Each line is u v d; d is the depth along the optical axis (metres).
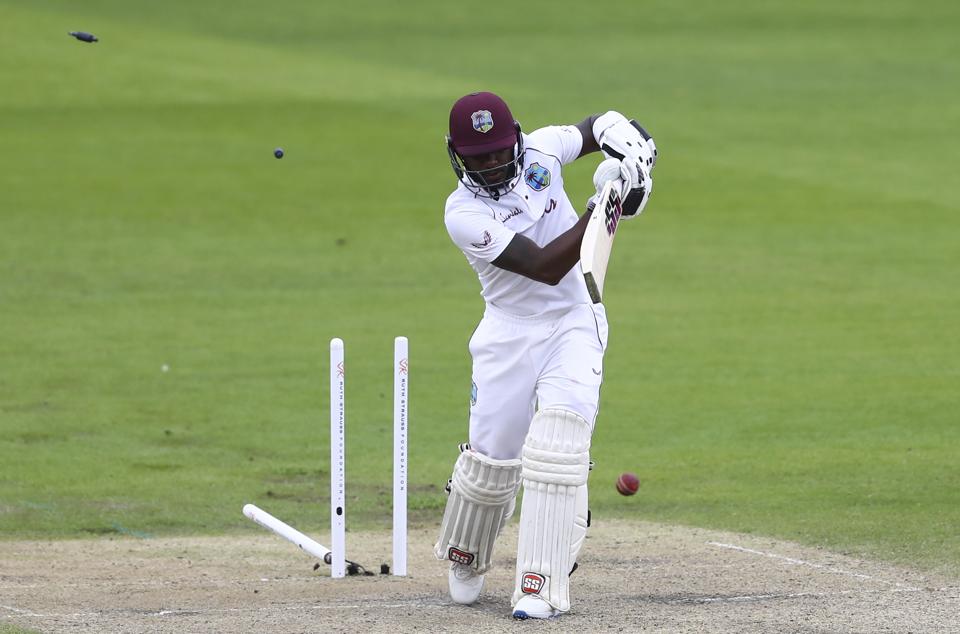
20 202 75.19
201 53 124.50
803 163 84.94
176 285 58.47
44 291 57.06
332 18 145.12
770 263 61.84
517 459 21.94
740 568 24.83
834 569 24.52
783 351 47.09
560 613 21.16
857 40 130.88
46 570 25.48
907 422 38.00
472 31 138.88
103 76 113.31
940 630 19.91
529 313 21.47
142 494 32.59
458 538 22.09
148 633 20.08
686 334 49.75
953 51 125.12
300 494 32.75
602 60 123.38
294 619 20.98
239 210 74.31
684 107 103.31
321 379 44.28
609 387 42.84
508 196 21.14
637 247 65.31
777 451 35.44
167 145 91.38
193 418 39.78
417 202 76.69
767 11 146.00
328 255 64.62
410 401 41.59
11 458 35.56
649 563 25.47
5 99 104.75
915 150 88.69
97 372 44.97
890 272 59.81
